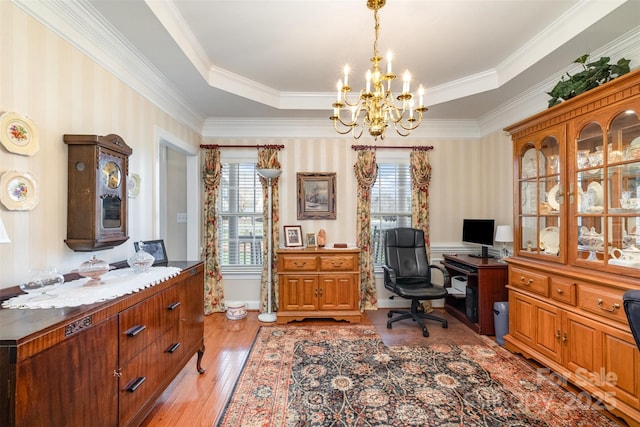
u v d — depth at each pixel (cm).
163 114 289
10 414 88
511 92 307
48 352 99
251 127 400
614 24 195
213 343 294
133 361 147
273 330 328
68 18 167
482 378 228
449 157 417
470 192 418
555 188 237
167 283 182
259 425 177
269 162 394
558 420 180
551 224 243
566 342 212
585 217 208
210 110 359
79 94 179
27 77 146
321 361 256
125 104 225
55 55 162
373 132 191
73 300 125
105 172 177
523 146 268
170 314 187
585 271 203
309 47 251
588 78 206
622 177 185
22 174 142
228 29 224
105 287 146
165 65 245
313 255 357
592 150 203
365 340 301
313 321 359
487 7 201
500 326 293
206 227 390
